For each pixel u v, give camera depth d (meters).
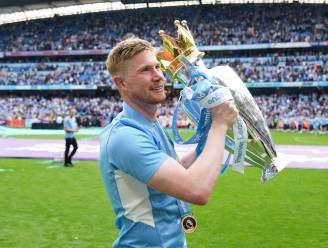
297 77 47.84
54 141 25.86
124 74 2.25
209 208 8.88
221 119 2.12
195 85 2.15
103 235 6.88
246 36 53.03
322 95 47.06
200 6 58.62
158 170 2.04
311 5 54.72
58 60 59.66
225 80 2.28
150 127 2.32
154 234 2.20
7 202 9.23
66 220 7.79
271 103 46.56
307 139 30.00
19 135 31.55
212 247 6.37
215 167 2.04
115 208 2.31
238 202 9.48
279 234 7.05
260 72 49.69
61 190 10.70
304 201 9.62
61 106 50.94
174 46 2.19
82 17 62.41
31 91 57.34
